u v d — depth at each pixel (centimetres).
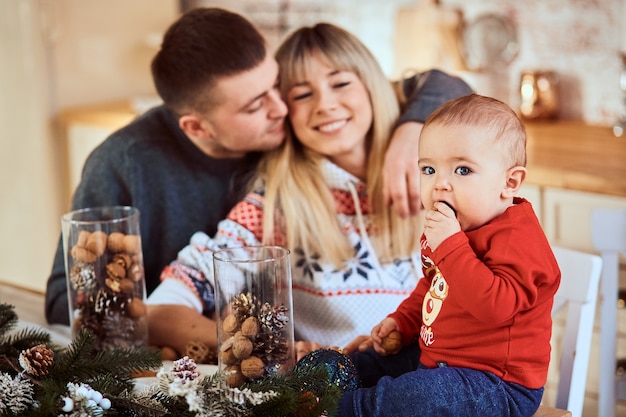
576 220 231
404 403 117
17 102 331
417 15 309
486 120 120
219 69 170
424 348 127
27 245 344
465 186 120
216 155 188
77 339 126
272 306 122
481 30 300
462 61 305
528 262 116
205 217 190
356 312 173
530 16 292
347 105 174
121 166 190
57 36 327
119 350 128
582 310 153
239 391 104
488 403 118
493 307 114
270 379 114
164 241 191
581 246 231
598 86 283
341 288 172
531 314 119
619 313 227
